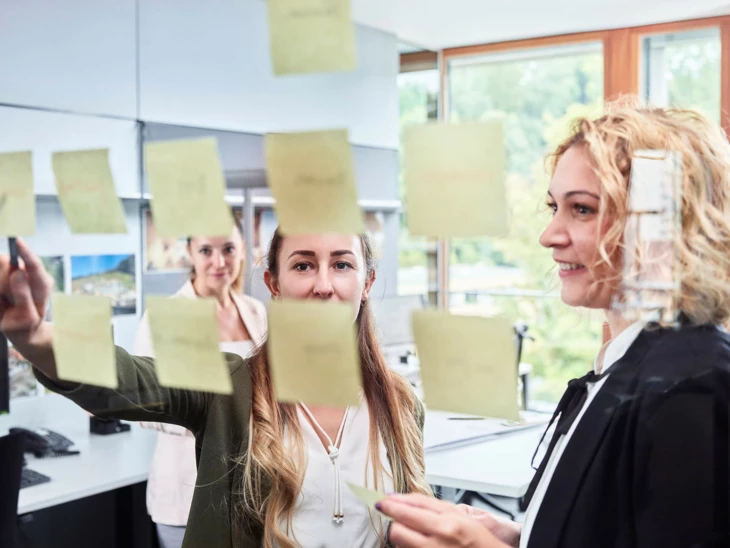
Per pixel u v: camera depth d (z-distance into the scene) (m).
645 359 0.68
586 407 0.71
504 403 0.61
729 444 0.64
